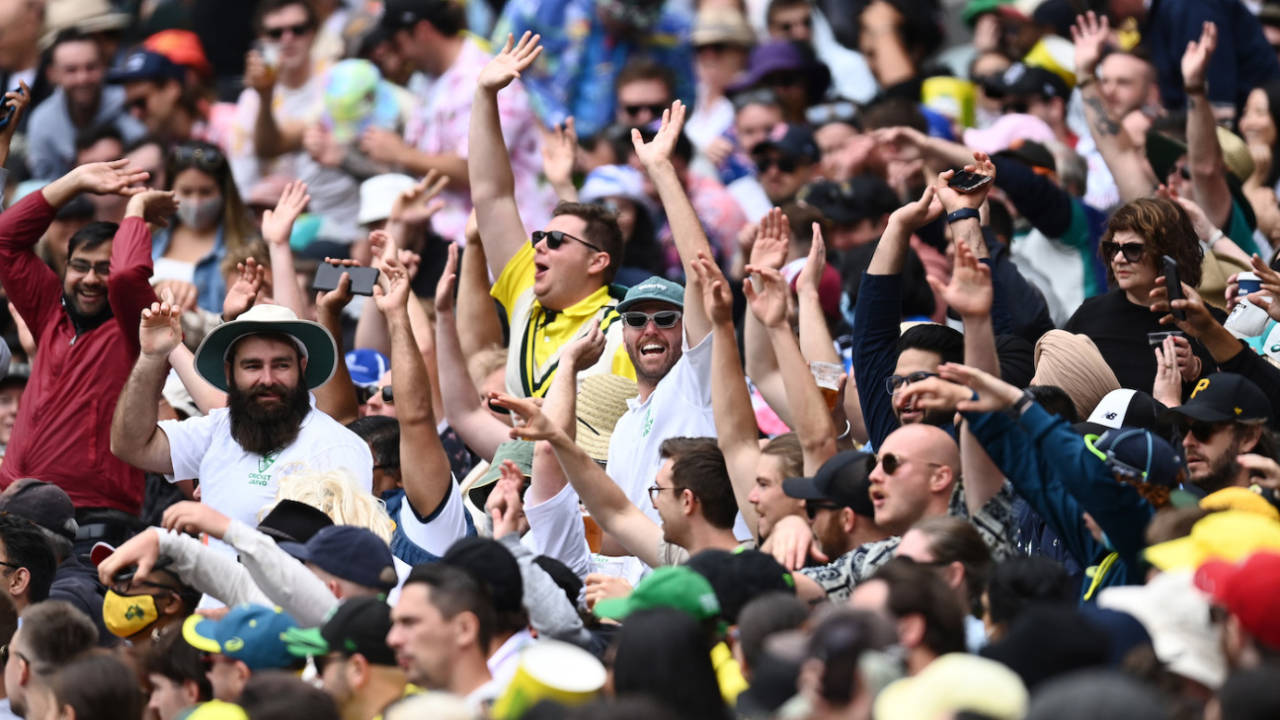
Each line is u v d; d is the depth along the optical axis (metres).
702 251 24.05
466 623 17.69
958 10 43.28
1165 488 18.44
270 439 25.72
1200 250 25.09
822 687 14.17
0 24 44.16
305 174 40.72
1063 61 38.91
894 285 24.12
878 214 33.16
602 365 28.55
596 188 34.81
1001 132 36.38
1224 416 21.34
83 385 28.28
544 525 23.94
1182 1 38.22
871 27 42.59
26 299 28.98
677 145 37.50
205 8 44.91
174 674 19.83
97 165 28.81
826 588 20.20
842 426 24.36
